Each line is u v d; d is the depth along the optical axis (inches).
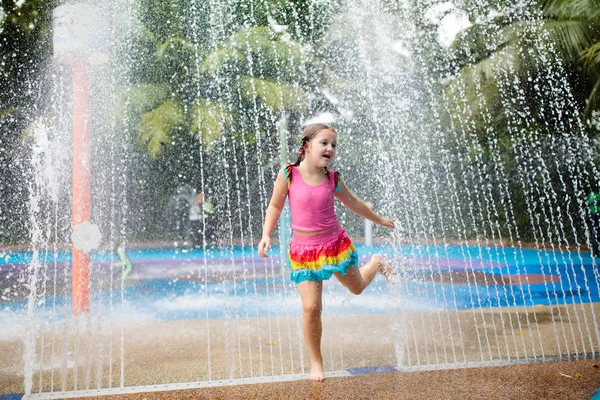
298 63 456.1
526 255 372.8
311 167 94.3
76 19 164.2
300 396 78.9
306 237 91.6
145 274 278.8
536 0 403.2
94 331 136.8
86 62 166.2
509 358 101.5
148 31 414.3
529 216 426.0
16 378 94.7
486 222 425.7
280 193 95.2
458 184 402.0
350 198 99.0
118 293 210.4
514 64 402.3
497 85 414.3
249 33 447.2
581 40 389.1
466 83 409.4
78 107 161.6
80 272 157.1
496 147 424.2
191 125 450.9
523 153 421.7
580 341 115.6
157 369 99.2
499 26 409.1
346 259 92.9
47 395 83.7
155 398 80.5
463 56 418.3
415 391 79.9
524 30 402.0
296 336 128.3
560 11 399.5
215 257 376.2
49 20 286.4
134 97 428.1
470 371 91.0
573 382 83.4
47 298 196.2
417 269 278.5
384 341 118.5
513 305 167.0
